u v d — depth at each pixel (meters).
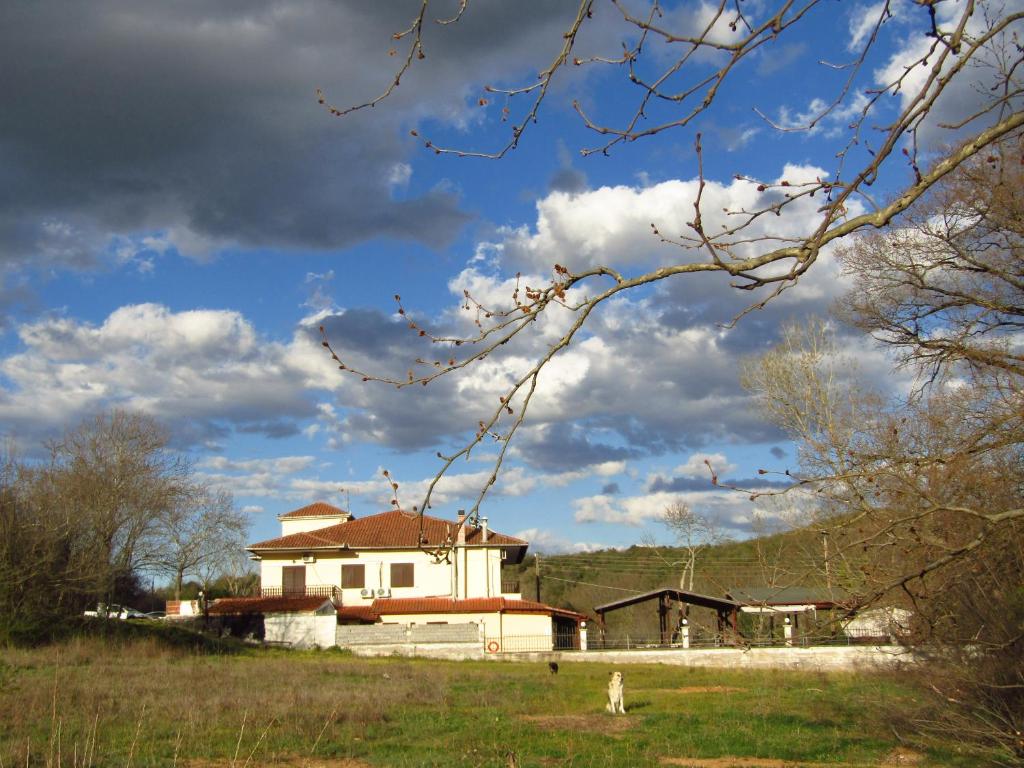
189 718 16.33
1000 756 10.50
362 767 13.37
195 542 53.56
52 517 33.69
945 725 11.21
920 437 8.27
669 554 37.31
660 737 16.70
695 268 3.53
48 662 25.86
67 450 38.12
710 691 25.70
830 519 7.20
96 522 36.94
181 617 57.00
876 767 13.62
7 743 12.80
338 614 44.75
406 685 24.14
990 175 9.88
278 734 15.52
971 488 7.34
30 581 31.89
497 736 16.30
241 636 44.41
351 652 40.16
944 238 11.20
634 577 64.50
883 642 10.88
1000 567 8.55
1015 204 9.87
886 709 16.69
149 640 33.31
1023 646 8.80
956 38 3.07
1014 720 9.62
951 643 7.83
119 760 12.44
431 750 14.83
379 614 45.25
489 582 47.88
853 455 6.67
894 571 6.56
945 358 12.25
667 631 39.69
